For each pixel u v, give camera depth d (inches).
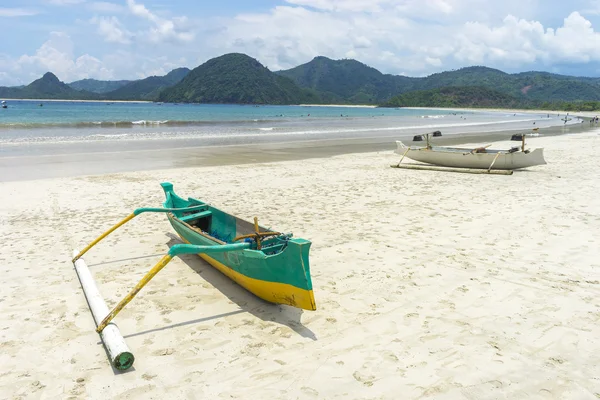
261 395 148.3
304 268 183.9
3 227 353.1
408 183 530.9
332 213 390.3
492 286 235.5
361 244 305.4
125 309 213.3
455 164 649.6
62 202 436.5
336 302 219.1
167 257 192.1
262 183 534.6
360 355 171.9
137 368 165.6
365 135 1314.0
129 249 304.3
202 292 235.0
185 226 277.6
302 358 170.4
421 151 676.1
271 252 227.3
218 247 203.0
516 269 258.4
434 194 465.7
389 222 359.6
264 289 210.8
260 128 1494.8
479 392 149.0
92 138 1008.9
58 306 218.5
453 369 162.2
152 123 1630.2
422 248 296.5
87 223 366.6
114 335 174.7
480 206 409.7
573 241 307.0
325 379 156.8
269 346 179.9
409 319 201.0
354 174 600.4
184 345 181.2
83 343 184.5
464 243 305.6
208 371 162.9
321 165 686.5
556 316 202.8
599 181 531.8
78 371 164.2
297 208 409.7
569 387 151.8
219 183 534.6
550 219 362.3
